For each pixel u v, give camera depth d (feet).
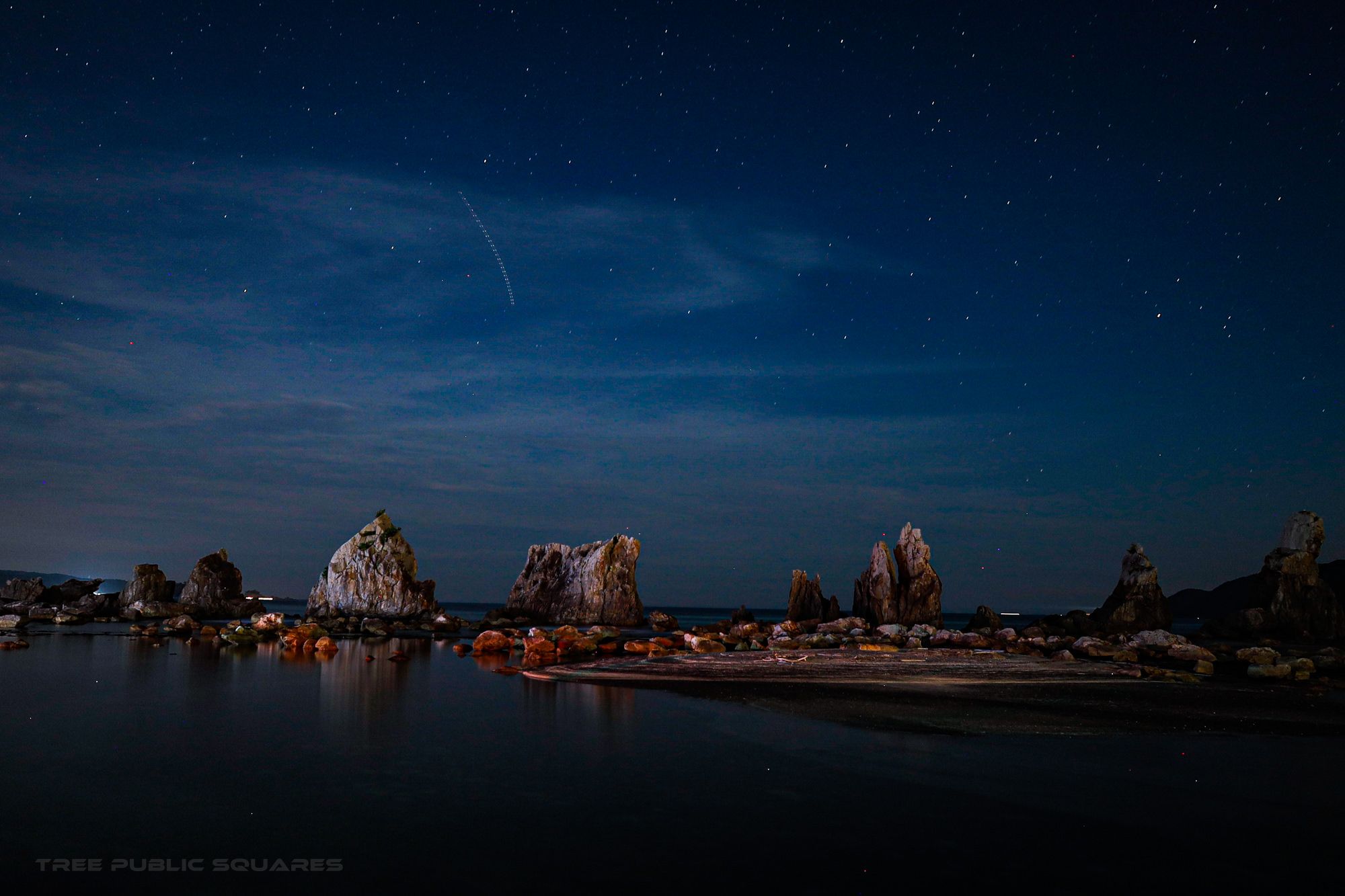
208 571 220.23
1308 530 190.70
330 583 212.02
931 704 64.08
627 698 67.00
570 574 243.19
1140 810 34.53
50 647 111.96
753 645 138.82
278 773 39.81
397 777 39.27
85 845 29.01
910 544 211.41
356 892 24.99
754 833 31.04
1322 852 29.60
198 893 24.73
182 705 61.36
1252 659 112.47
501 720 56.13
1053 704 64.59
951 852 29.22
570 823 32.04
